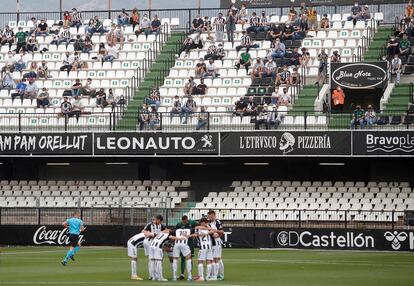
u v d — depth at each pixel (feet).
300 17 390.42
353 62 337.52
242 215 318.04
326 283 174.91
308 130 311.68
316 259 244.42
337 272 202.18
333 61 350.43
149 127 331.77
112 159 340.80
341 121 325.21
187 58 382.42
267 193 333.21
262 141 315.58
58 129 345.31
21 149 330.34
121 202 336.90
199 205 333.42
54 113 335.47
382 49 368.48
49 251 282.15
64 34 405.80
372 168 340.39
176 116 330.54
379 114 315.78
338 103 335.26
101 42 401.29
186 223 187.42
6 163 366.22
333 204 321.93
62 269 211.20
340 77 338.13
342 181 344.28
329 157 315.17
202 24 400.47
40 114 347.97
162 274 190.19
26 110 367.04
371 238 283.59
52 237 309.22
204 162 348.38
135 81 373.20
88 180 366.43
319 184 335.26
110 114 332.19
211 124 335.06
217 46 385.50
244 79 362.33
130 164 364.38
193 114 336.90
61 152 327.47
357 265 223.30
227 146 317.83
